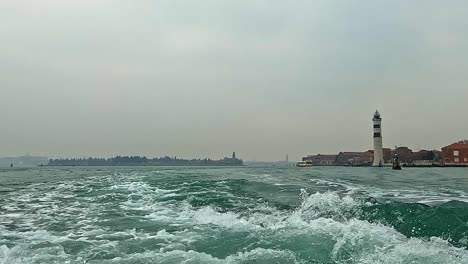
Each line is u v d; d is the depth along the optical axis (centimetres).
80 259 855
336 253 838
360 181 2902
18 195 2178
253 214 1282
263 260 805
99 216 1395
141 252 895
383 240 903
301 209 1307
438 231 980
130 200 1738
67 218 1382
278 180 2611
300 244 902
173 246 938
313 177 3334
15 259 863
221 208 1411
